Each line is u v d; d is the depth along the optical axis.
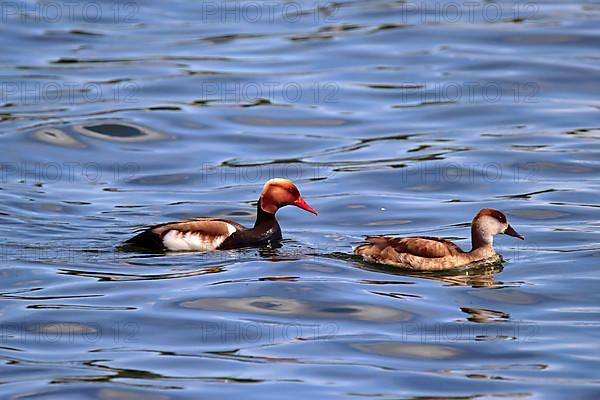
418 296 14.54
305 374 12.16
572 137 22.72
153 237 16.33
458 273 15.46
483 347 12.95
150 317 13.76
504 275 15.41
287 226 17.89
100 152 22.11
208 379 12.02
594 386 11.82
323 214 18.56
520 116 24.08
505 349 12.88
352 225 17.97
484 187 20.00
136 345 12.98
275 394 11.61
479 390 11.77
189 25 31.00
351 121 23.95
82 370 12.24
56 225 17.58
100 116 23.84
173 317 13.76
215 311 13.98
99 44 29.12
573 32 29.41
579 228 17.64
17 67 27.11
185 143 22.67
